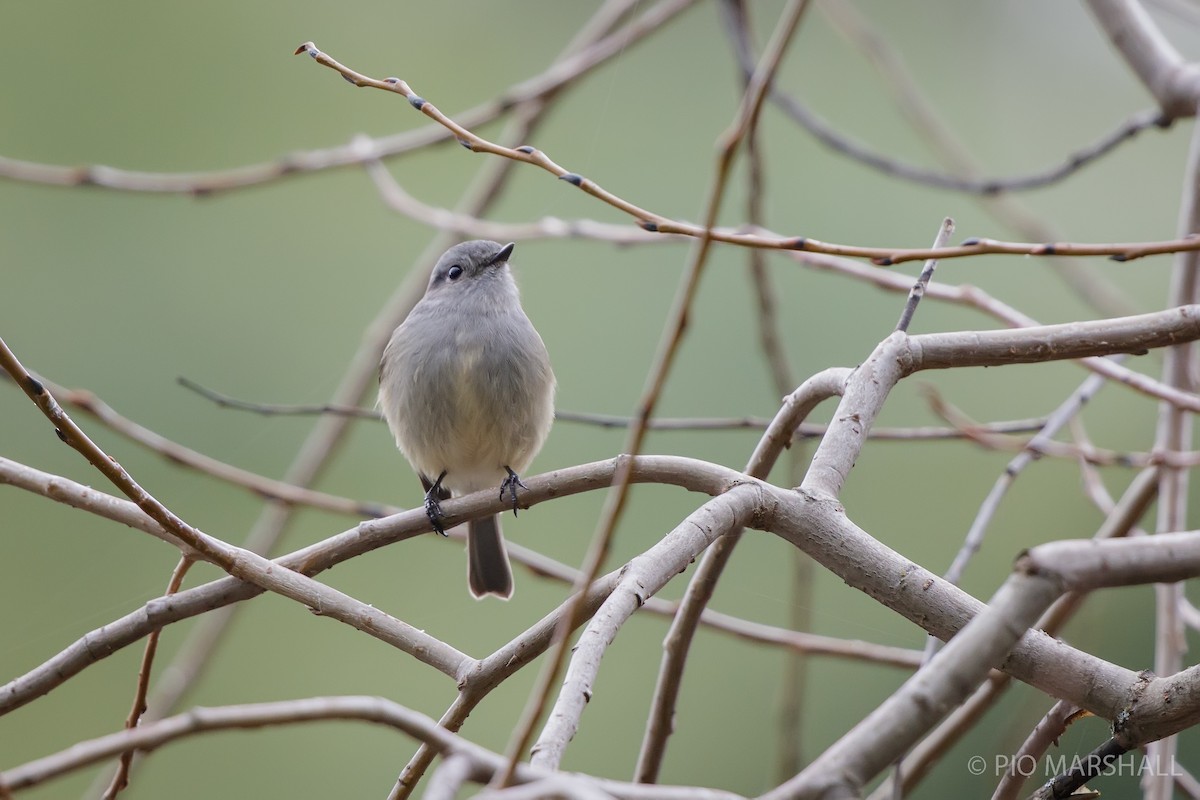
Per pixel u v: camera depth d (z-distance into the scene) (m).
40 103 12.76
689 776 11.34
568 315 12.57
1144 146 12.98
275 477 12.09
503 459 8.48
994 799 5.19
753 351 12.14
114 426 7.52
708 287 12.43
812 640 7.28
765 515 4.96
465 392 8.19
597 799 2.98
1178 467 6.69
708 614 7.34
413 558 12.16
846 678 11.26
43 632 11.35
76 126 12.76
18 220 12.46
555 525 12.02
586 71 9.00
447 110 13.40
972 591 11.50
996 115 13.20
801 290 12.27
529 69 13.70
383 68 13.50
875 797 6.66
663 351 4.02
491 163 9.16
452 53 13.62
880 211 12.63
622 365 12.34
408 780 4.92
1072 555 3.29
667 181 13.12
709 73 13.43
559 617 5.04
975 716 6.53
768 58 5.50
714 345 12.23
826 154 12.86
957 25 13.46
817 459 5.15
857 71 13.09
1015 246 4.89
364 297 12.84
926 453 12.18
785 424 5.70
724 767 11.35
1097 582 3.28
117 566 11.65
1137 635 9.98
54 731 11.38
